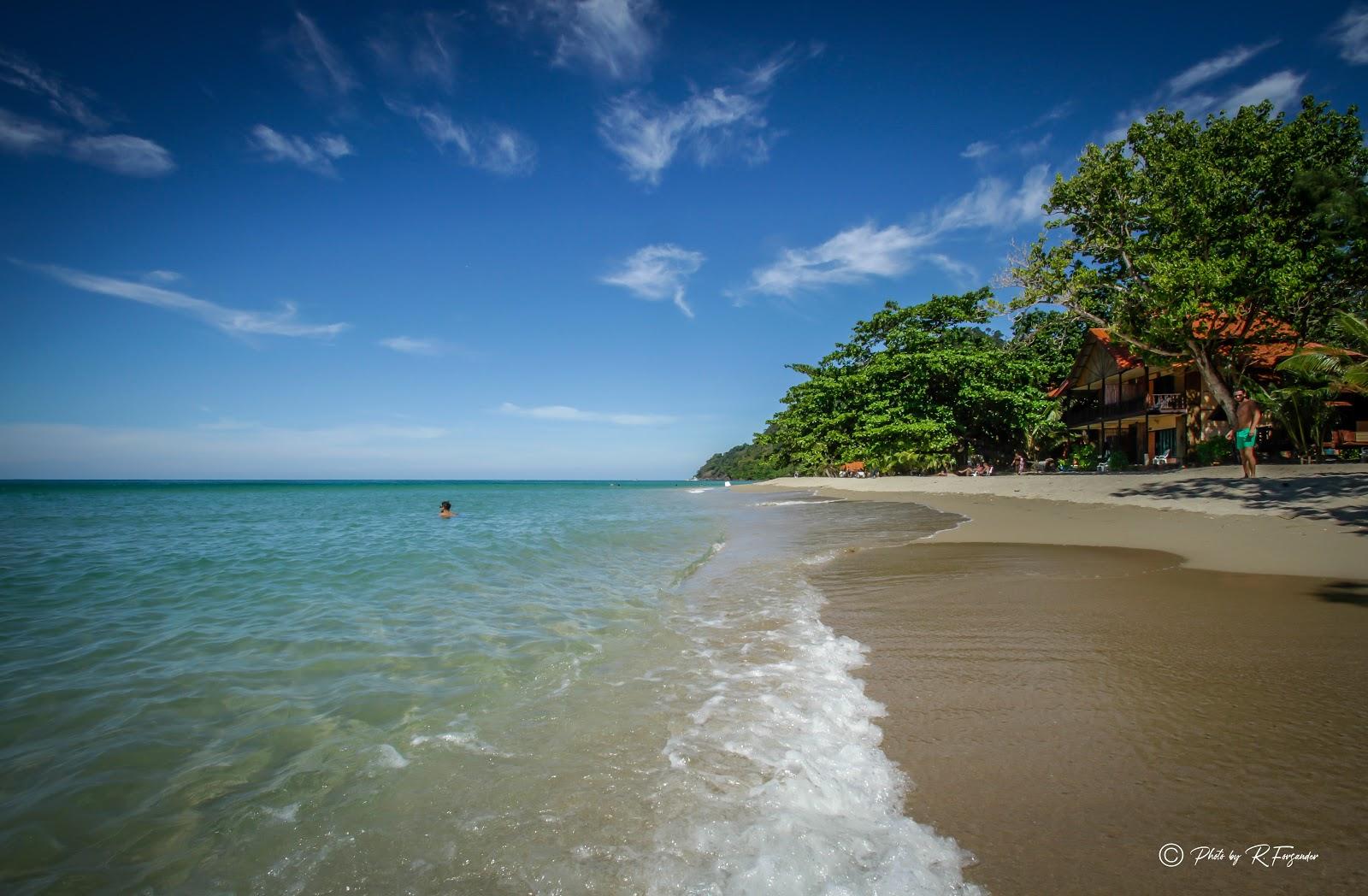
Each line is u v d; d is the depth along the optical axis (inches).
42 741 147.4
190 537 641.0
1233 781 108.2
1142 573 289.0
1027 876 87.4
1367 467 603.2
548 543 554.3
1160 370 1064.8
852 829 100.5
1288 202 745.0
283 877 97.3
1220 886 83.6
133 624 256.8
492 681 181.8
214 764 135.2
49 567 417.7
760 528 636.1
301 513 1136.8
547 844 101.1
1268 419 864.3
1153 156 813.2
